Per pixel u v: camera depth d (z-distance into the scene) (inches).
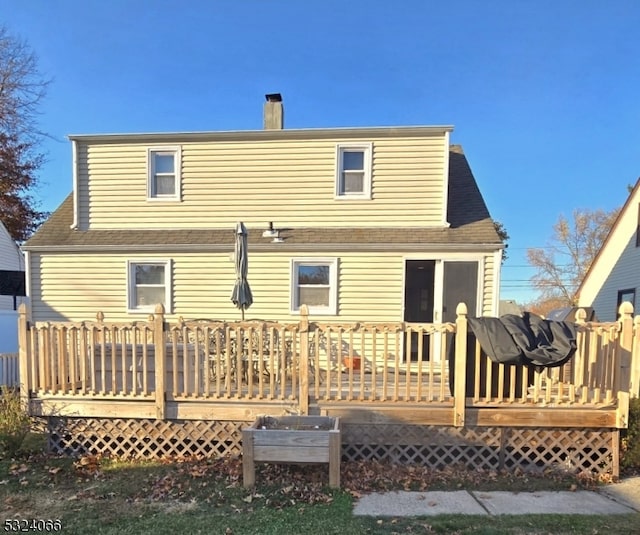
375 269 325.1
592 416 191.0
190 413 201.0
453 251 317.1
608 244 632.4
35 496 159.6
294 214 352.8
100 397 203.9
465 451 197.8
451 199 375.2
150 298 347.6
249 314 335.3
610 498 165.6
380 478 179.9
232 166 358.0
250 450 168.1
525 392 191.5
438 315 318.0
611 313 618.2
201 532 132.8
